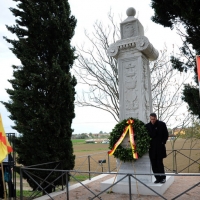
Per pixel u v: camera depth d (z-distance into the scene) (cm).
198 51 870
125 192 654
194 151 1666
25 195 862
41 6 809
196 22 793
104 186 689
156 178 659
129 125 674
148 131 657
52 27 801
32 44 805
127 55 754
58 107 783
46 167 763
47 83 777
